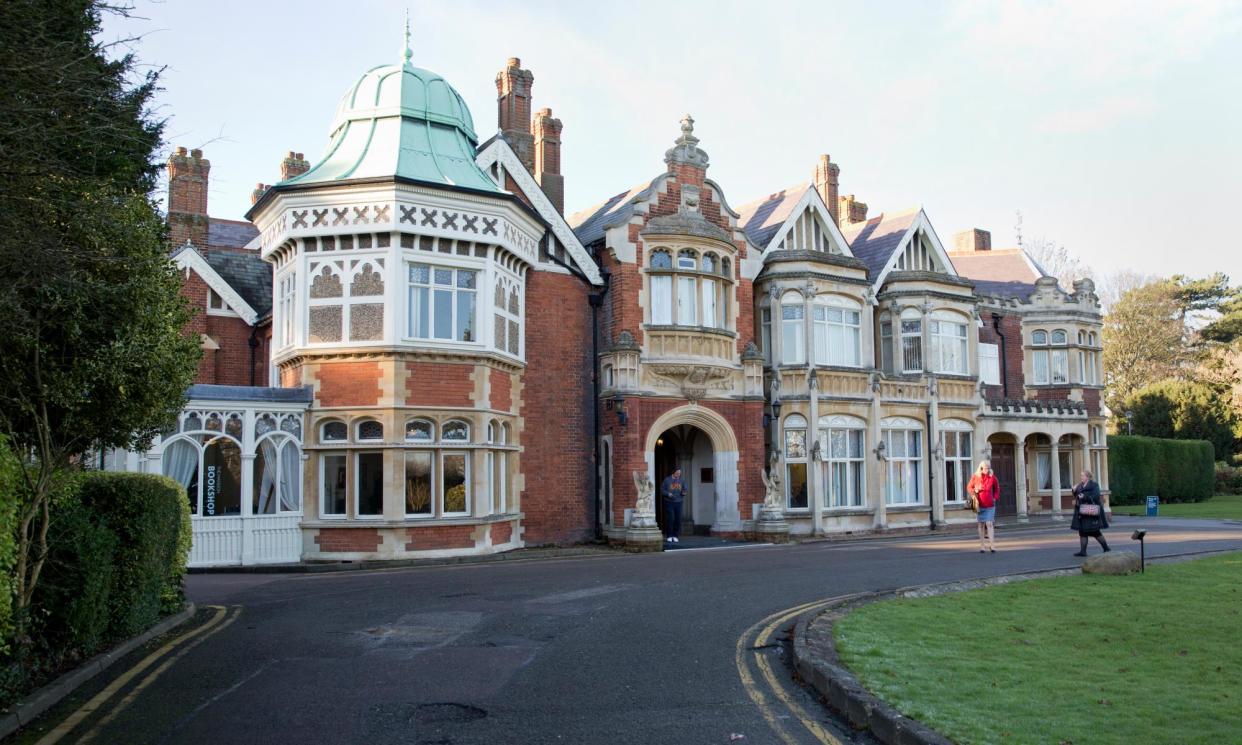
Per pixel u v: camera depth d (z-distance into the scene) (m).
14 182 7.01
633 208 22.84
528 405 21.56
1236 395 58.12
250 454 18.14
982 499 18.03
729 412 23.33
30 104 6.93
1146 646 8.81
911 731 6.09
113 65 7.74
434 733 6.65
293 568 17.64
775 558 17.88
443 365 18.98
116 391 8.69
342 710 7.23
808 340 25.22
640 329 22.45
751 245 24.66
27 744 6.45
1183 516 32.59
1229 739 5.95
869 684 7.29
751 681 8.06
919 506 27.23
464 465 19.28
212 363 24.08
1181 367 58.28
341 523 18.30
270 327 24.03
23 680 7.51
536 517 21.38
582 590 13.34
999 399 30.30
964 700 6.88
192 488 17.73
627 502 21.41
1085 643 8.95
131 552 9.80
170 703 7.46
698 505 24.98
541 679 8.16
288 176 30.11
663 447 26.17
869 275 28.41
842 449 25.88
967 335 29.52
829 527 25.08
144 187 10.17
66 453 8.80
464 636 10.04
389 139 19.97
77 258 7.73
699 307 23.14
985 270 38.28
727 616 11.10
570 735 6.59
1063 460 34.56
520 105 24.86
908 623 9.94
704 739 6.50
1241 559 15.83
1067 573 14.40
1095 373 34.97
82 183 8.02
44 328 8.23
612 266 22.66
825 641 8.93
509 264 20.67
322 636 10.15
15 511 7.33
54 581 8.41
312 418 18.73
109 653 8.99
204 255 25.92
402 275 18.69
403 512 18.38
